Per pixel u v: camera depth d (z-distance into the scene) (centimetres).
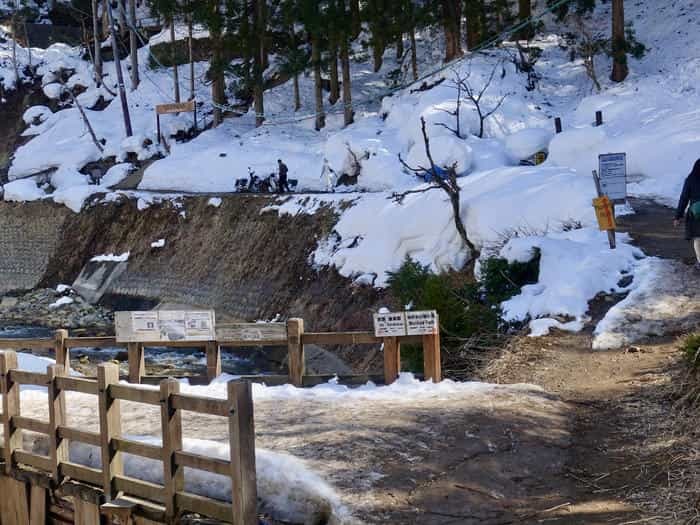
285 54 4409
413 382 1017
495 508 652
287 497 675
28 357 1324
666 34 3984
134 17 5572
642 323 1194
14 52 5422
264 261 2995
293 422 848
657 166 2430
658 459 737
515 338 1241
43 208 4050
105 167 4484
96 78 5294
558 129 3011
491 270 1519
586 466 740
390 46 4584
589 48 3691
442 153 2875
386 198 2661
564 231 1806
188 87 5056
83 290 3619
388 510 635
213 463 662
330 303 2544
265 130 4275
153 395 707
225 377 1120
